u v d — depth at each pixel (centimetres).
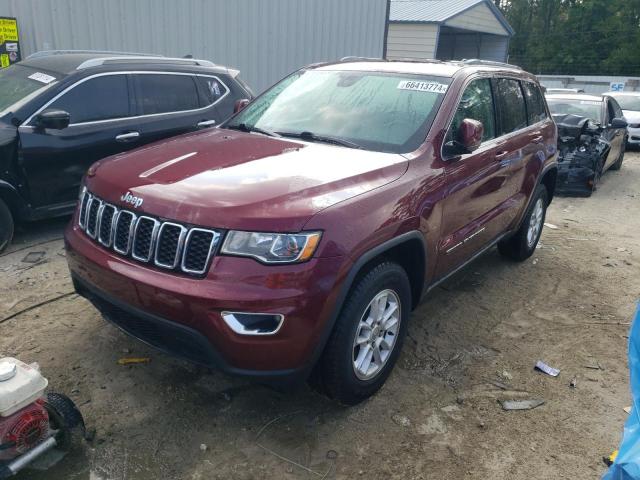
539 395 349
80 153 552
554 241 675
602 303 493
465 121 362
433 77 407
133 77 598
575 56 4953
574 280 545
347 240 275
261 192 277
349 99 405
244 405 321
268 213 263
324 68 456
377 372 324
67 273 485
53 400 272
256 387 337
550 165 561
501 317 454
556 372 374
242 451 286
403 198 317
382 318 320
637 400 215
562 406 339
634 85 2956
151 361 355
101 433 292
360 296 291
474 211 411
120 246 291
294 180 292
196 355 273
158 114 614
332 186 293
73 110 550
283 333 261
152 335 286
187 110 641
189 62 664
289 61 1155
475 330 429
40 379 248
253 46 1077
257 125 414
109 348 368
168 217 270
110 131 571
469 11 2205
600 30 4788
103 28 874
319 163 321
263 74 1111
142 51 922
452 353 392
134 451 282
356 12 1292
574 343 416
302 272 261
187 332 263
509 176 466
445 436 306
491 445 302
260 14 1072
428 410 327
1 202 514
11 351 361
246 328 258
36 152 522
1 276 473
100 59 582
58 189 546
